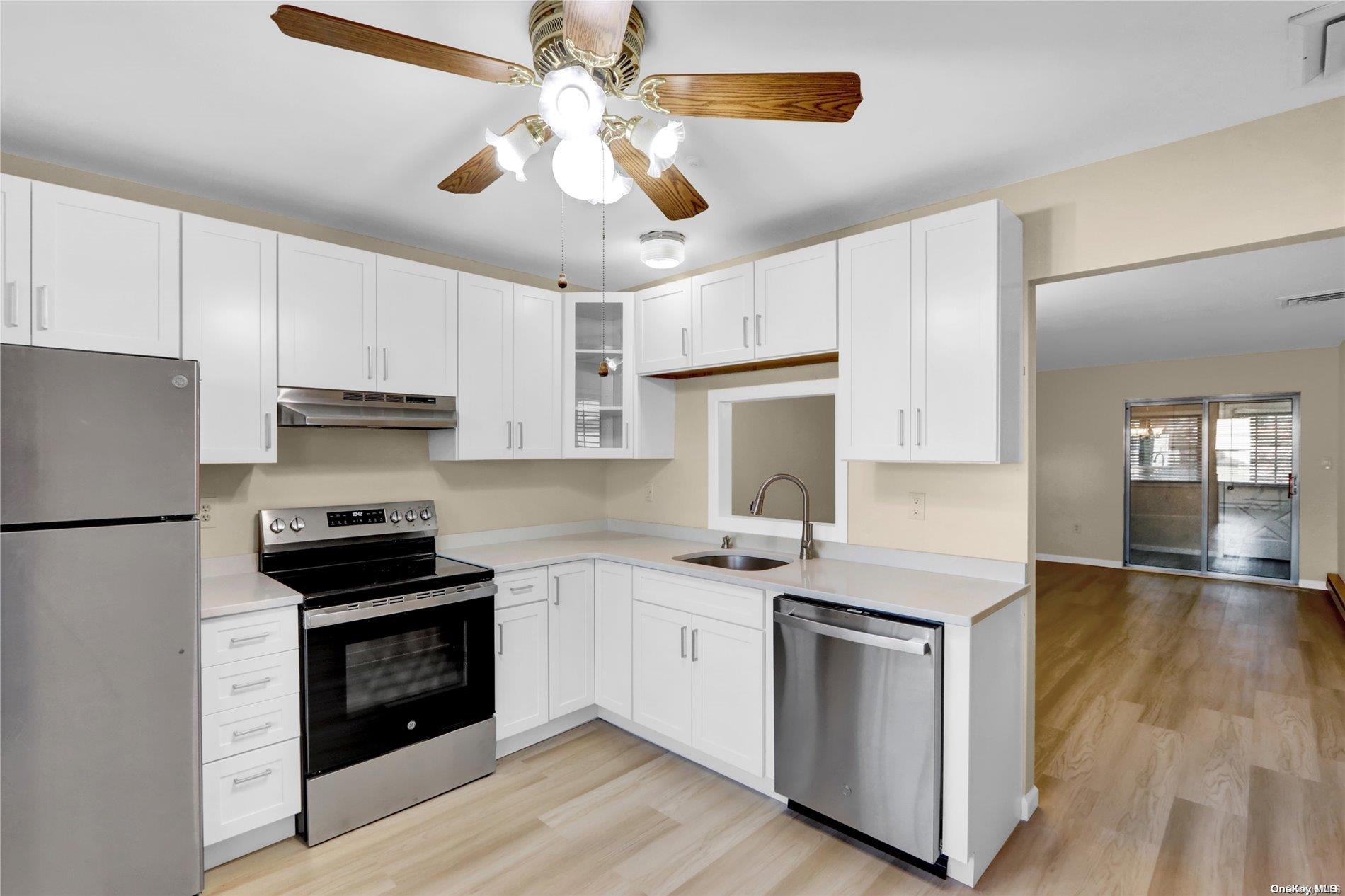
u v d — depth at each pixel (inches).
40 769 63.8
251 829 83.6
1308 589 248.7
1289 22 58.2
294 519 106.3
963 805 78.4
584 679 123.7
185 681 71.3
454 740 102.6
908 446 92.0
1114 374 295.3
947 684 79.5
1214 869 83.4
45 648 63.9
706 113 56.4
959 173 90.8
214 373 89.7
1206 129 78.5
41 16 57.3
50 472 64.1
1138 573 282.5
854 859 85.4
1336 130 71.7
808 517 116.2
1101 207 86.8
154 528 69.4
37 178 86.5
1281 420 257.8
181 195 97.6
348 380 102.7
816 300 102.7
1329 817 94.8
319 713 88.5
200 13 57.4
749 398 129.3
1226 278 147.2
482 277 120.0
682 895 78.5
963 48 62.8
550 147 82.5
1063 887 80.1
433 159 86.2
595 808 97.2
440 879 81.3
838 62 65.2
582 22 44.8
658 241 110.0
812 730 90.3
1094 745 118.8
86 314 79.3
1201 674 155.6
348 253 103.0
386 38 46.6
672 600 110.6
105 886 67.1
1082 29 59.9
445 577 101.4
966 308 86.4
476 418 118.5
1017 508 95.4
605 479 160.7
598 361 135.7
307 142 81.4
